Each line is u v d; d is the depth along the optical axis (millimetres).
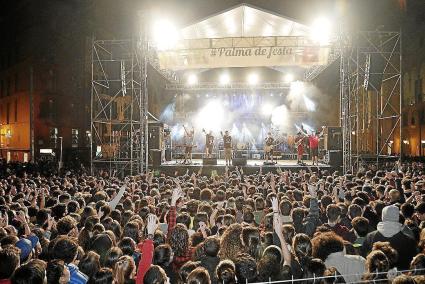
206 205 7348
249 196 9289
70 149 28078
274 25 23500
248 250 5027
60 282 3721
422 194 8742
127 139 22094
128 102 27078
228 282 3783
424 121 38344
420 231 5754
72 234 5668
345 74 20812
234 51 21844
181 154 30422
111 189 10398
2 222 6156
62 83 40281
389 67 32344
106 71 21875
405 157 28234
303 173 15062
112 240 5184
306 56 21547
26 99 40375
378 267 4023
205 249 4727
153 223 4633
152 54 22828
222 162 24875
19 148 41594
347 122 20328
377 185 9781
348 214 6938
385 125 39031
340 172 20719
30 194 9461
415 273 4062
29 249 4758
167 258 4805
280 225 4797
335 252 4410
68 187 10789
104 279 3824
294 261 4496
